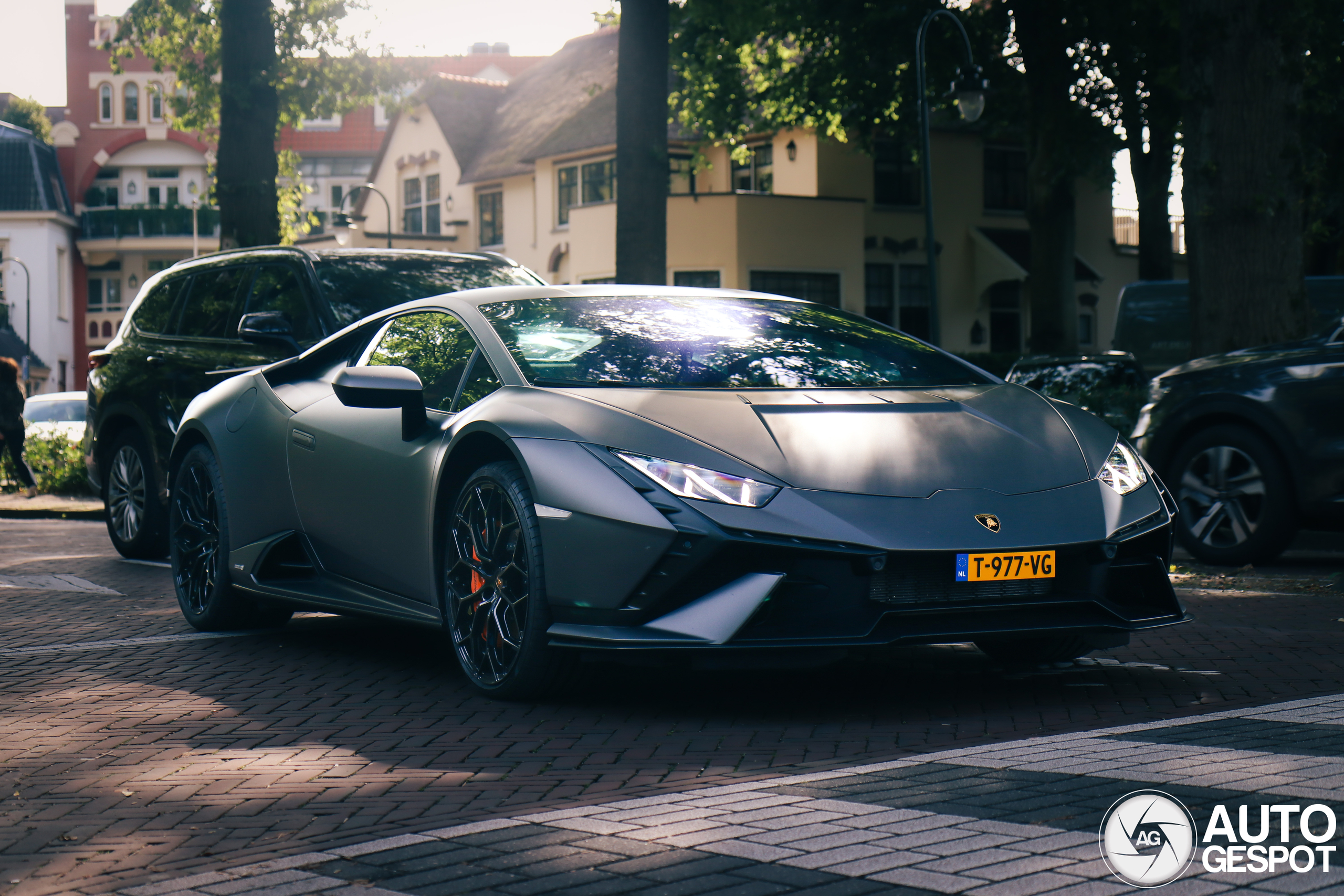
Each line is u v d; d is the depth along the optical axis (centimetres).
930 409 457
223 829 307
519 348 489
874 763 339
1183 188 1136
